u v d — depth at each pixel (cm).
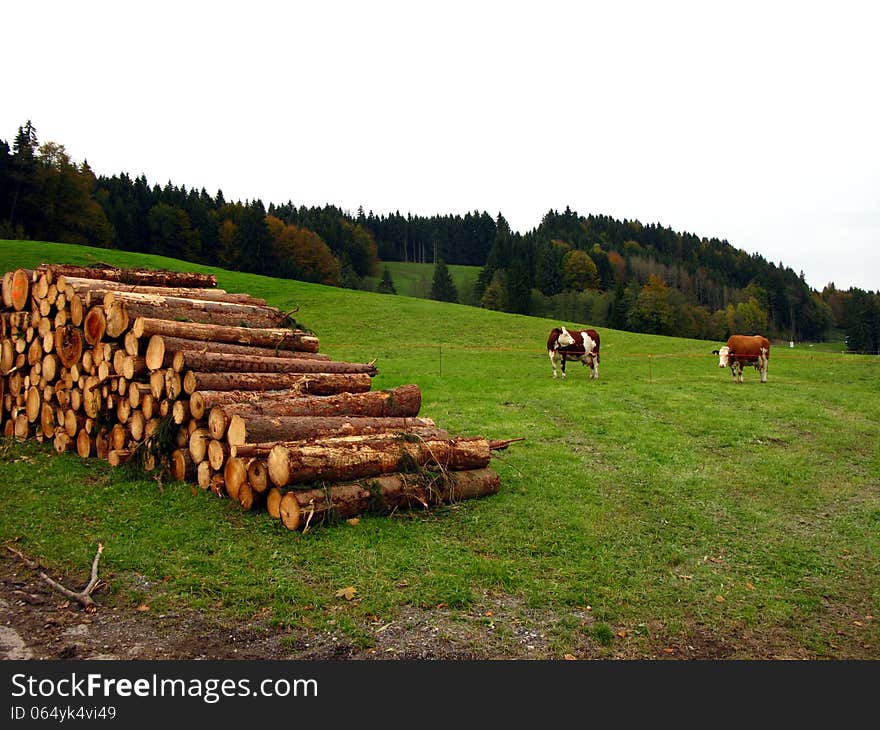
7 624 559
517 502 968
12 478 944
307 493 796
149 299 1062
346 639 561
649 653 579
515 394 1930
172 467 959
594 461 1257
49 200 7719
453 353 3073
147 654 528
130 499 870
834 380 2650
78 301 1070
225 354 992
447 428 1467
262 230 9550
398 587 661
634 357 3231
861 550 874
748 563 813
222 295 1359
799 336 11775
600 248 13600
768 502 1065
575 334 2328
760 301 11531
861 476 1244
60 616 575
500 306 9188
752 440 1480
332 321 3953
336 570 689
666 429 1548
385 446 902
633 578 733
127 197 10288
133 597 612
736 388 2214
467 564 732
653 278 9081
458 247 17312
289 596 623
